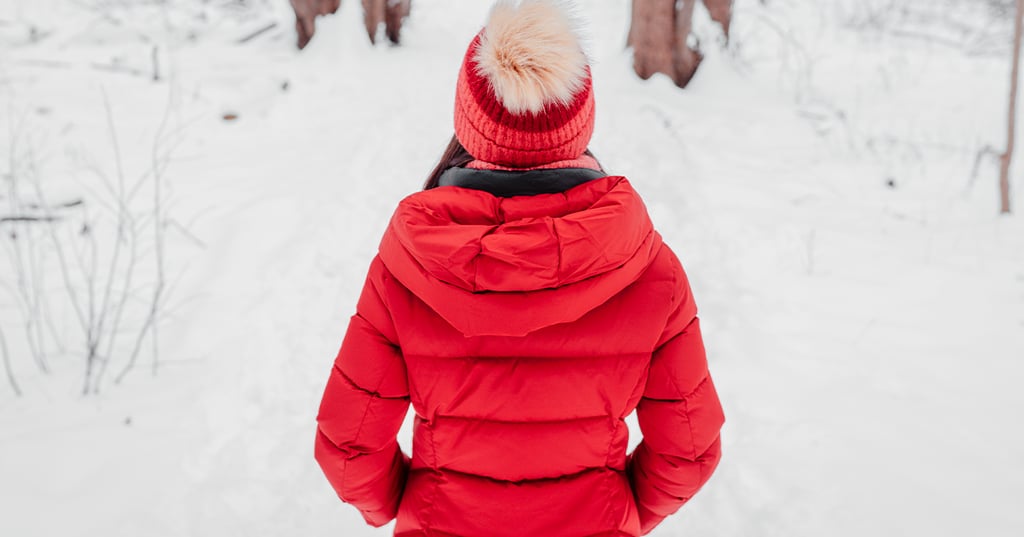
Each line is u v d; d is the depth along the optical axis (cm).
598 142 560
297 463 268
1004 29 902
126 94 622
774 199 489
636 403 124
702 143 576
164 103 610
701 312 364
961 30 941
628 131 583
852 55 848
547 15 110
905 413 294
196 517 243
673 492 134
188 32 813
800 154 570
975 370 319
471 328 110
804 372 320
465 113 118
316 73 702
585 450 123
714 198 482
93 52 727
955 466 266
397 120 596
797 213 471
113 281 375
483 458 122
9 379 303
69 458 262
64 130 542
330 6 754
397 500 138
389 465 130
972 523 242
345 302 365
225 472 262
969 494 254
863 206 485
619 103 640
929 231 450
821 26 948
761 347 337
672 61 685
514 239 103
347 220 439
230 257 399
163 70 688
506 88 108
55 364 314
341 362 125
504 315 108
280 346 332
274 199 461
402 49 789
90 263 389
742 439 283
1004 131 602
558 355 118
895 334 346
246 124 586
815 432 284
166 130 560
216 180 489
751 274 398
